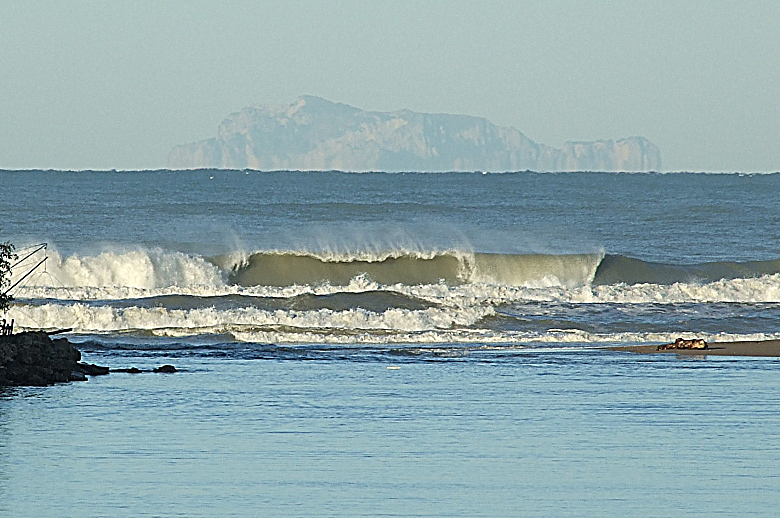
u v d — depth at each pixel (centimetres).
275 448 5597
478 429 6216
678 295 14075
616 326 12194
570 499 4541
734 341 11244
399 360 9731
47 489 4625
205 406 7056
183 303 12650
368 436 5975
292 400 7350
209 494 4569
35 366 8300
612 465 5212
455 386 8094
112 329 11788
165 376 8644
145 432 6047
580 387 8056
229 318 12069
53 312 11856
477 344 10994
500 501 4506
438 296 13175
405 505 4428
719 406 7119
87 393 7644
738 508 4394
